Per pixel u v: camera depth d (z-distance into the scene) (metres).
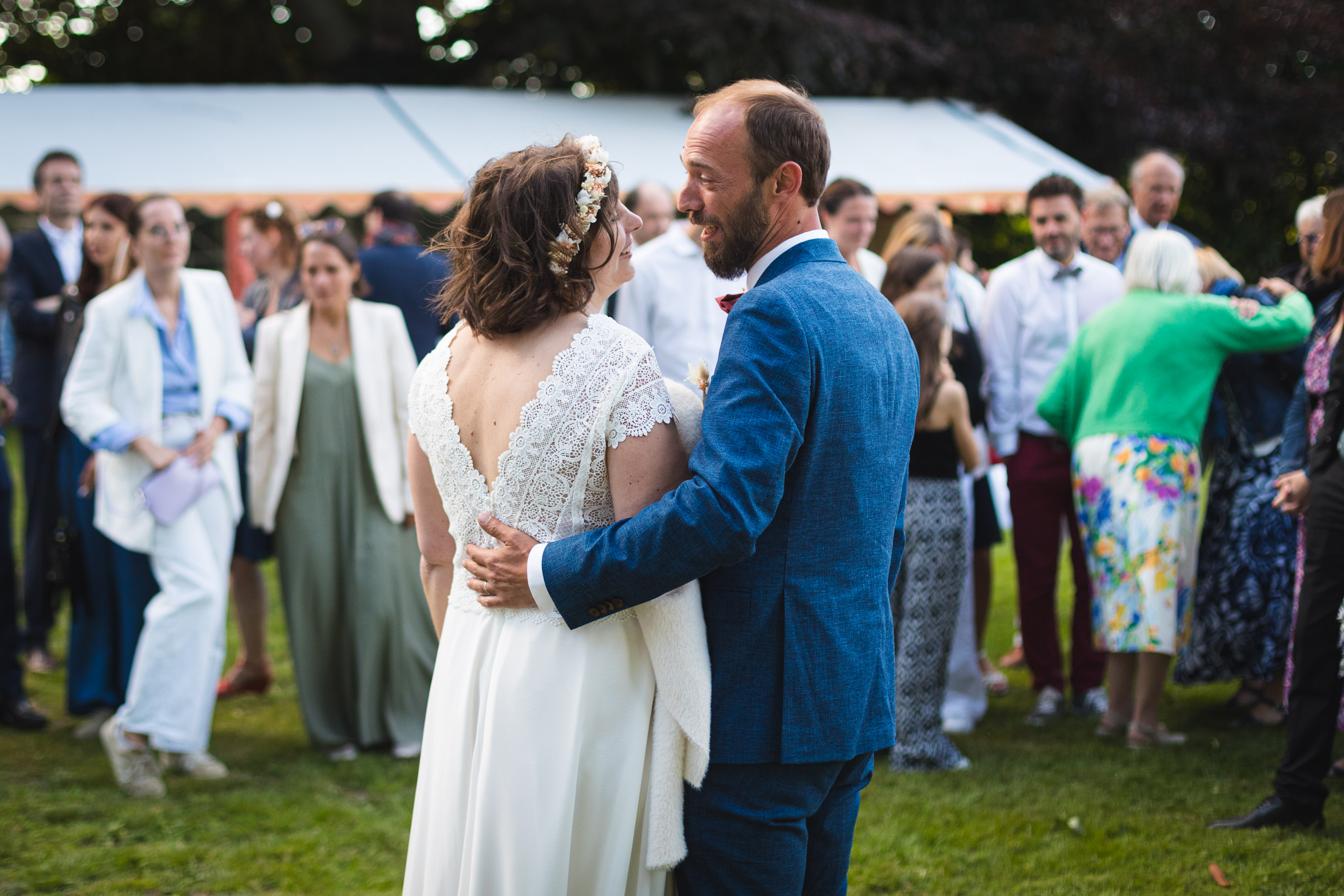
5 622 4.56
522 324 1.90
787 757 1.84
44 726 4.57
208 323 4.04
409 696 4.29
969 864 3.21
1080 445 4.15
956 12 13.66
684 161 1.97
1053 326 4.71
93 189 9.47
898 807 3.62
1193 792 3.67
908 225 4.81
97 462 4.09
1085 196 5.16
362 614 4.22
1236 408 4.28
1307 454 3.44
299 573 4.23
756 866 1.89
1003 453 4.76
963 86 13.06
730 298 2.02
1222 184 14.59
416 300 4.77
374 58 14.58
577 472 1.88
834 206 4.32
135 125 10.75
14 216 11.47
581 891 1.91
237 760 4.20
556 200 1.88
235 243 11.68
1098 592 4.11
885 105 12.72
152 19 15.38
